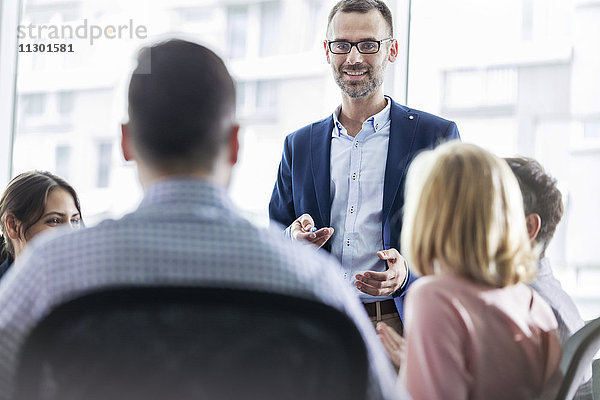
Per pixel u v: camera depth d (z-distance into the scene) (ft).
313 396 2.58
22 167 12.73
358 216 7.95
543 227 5.25
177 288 2.51
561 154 10.66
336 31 8.10
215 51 3.14
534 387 4.16
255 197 11.61
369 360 2.71
